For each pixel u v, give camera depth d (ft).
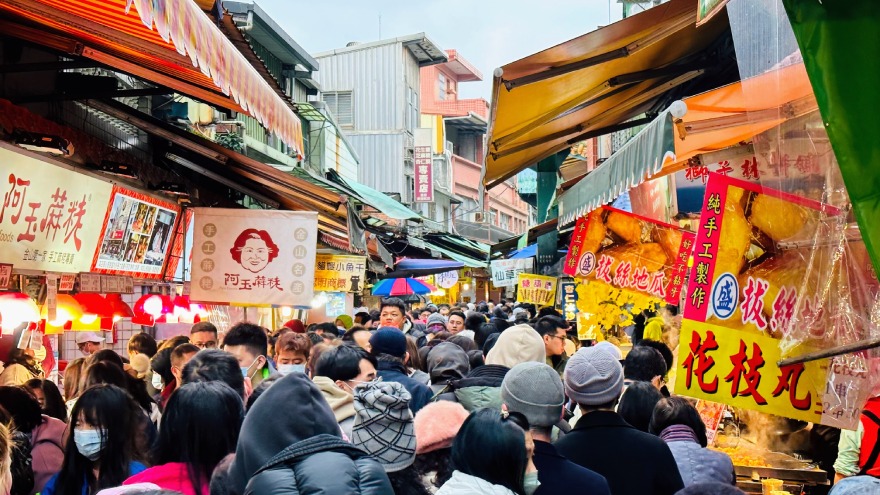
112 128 28.53
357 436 12.46
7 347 23.30
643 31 21.58
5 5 18.16
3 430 12.50
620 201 40.88
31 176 20.72
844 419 13.42
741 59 14.93
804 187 13.62
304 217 29.84
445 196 141.79
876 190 8.49
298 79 78.28
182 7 13.62
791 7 8.77
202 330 25.91
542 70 22.18
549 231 45.78
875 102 8.52
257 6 61.46
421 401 19.03
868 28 8.55
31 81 23.65
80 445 13.55
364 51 119.34
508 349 18.76
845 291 13.33
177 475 11.37
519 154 31.40
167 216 30.68
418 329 40.40
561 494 12.03
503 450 10.09
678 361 14.26
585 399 13.84
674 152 15.58
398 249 73.82
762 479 19.16
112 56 21.03
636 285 28.55
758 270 14.17
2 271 20.40
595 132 31.42
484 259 92.32
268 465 9.41
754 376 14.03
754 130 15.16
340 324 43.96
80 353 32.60
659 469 13.39
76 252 24.27
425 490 12.69
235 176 33.45
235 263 29.66
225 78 16.38
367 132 115.55
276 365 24.63
